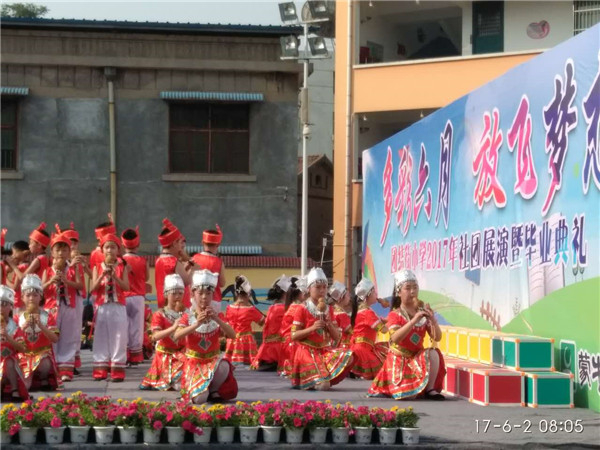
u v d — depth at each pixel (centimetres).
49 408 1020
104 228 1658
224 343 2070
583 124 1280
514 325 1498
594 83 1251
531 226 1442
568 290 1311
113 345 1513
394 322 1320
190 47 2931
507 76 1561
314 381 1412
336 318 1609
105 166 2938
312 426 1009
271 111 2970
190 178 2950
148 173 2950
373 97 2989
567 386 1252
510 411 1215
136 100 2941
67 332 1510
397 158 2273
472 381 1295
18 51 2892
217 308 1733
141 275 1741
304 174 2619
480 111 1684
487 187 1634
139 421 1000
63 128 2928
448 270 1848
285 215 2981
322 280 1426
